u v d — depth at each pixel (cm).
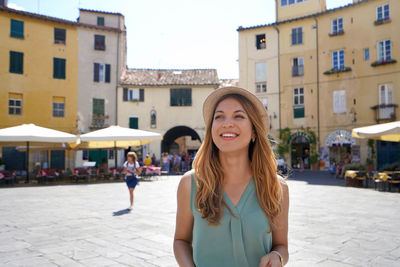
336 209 836
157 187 1459
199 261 142
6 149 2461
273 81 2881
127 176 872
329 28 2642
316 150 2647
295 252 467
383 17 2384
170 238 551
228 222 141
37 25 2653
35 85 2625
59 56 2731
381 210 820
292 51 2806
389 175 1309
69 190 1356
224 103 148
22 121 2561
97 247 498
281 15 2906
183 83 2972
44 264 420
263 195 146
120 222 686
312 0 2762
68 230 612
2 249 488
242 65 3011
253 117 149
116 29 2934
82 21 2903
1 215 773
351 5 2508
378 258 439
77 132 2758
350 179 1489
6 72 2511
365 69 2455
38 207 895
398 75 2302
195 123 2967
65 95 2738
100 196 1145
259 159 151
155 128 2966
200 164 152
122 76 3030
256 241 141
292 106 2784
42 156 2600
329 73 2598
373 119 2405
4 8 2488
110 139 1688
